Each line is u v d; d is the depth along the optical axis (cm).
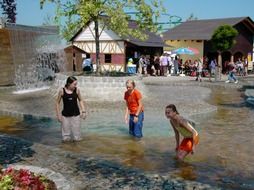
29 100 1670
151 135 1043
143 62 3344
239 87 2586
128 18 1858
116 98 1672
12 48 2241
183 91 2219
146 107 1472
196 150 897
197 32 4109
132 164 786
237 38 4234
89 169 704
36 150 834
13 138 939
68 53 2975
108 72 1970
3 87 2134
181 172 735
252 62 4416
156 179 648
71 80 955
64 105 966
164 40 4181
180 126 793
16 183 478
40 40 2520
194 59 4097
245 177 711
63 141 974
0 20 2200
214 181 686
